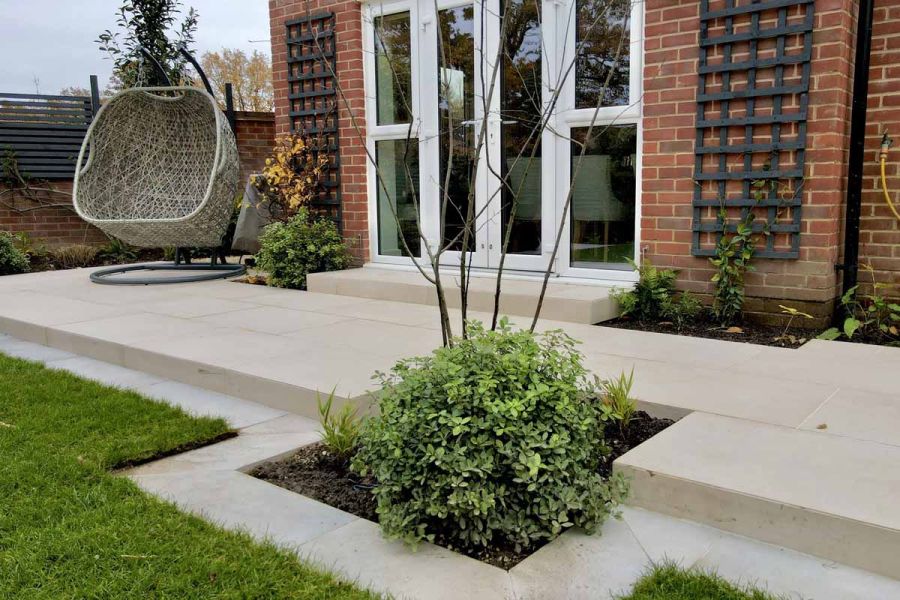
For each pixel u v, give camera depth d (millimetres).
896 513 1825
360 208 6270
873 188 4191
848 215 4117
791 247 4094
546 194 5203
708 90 4254
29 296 5805
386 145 6145
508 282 5164
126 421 2953
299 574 1802
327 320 4676
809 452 2256
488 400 1978
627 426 2678
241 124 8594
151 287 6281
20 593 1686
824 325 4066
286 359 3631
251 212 7258
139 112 7055
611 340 3932
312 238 6215
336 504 2287
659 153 4508
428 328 4391
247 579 1767
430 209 5922
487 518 1956
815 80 3908
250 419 3107
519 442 1984
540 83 5137
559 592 1741
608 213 4969
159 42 8898
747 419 2582
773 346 3789
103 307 5273
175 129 7320
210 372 3535
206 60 18406
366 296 5570
